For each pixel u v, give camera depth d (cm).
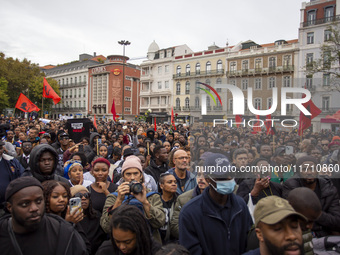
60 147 695
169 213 334
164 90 4753
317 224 304
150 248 216
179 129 1739
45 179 331
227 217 229
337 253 247
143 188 285
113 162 648
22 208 199
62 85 7075
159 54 5022
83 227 312
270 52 3525
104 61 7025
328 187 305
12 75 5116
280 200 173
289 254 156
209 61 4203
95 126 1170
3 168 418
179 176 390
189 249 222
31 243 204
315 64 1686
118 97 5750
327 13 3158
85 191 312
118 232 204
